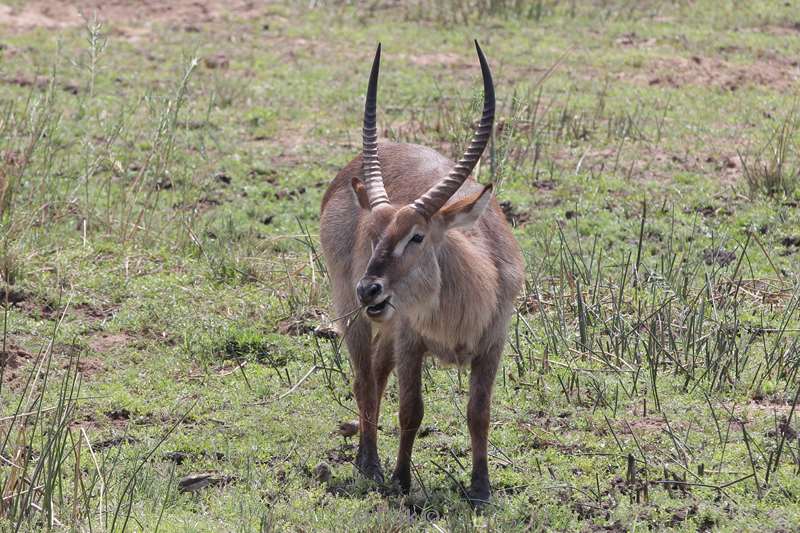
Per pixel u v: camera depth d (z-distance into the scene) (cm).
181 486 1290
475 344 1301
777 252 2012
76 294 1830
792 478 1310
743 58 3247
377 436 1453
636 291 1819
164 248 2016
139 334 1733
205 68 3148
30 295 1819
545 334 1712
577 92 2961
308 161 2467
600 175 2361
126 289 1859
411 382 1300
